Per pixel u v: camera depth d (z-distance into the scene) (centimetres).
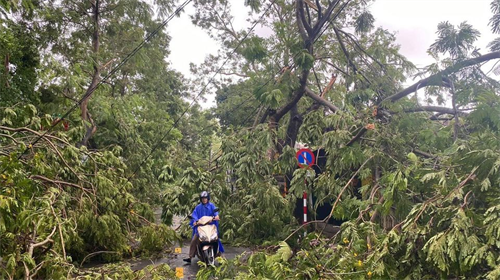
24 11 1134
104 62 1513
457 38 782
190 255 807
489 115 614
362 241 547
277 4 1245
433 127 830
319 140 932
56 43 1277
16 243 507
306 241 635
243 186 1039
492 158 489
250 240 987
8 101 1050
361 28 1118
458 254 444
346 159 780
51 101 1234
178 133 1945
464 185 508
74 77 1239
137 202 887
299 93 990
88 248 810
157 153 1773
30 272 503
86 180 804
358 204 690
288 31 992
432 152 815
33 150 718
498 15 742
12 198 465
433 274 477
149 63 1563
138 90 2138
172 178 1087
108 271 558
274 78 963
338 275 465
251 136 944
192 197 1002
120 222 868
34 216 530
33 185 614
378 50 1102
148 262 830
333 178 829
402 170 587
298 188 851
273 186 909
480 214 480
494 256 426
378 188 690
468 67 804
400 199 588
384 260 488
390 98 903
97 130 1518
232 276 517
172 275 586
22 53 1103
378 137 808
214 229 790
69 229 610
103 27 1417
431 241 454
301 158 879
